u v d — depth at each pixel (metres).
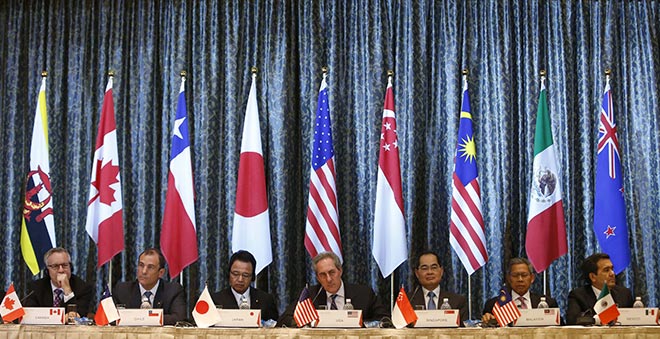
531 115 8.59
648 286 8.45
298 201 8.66
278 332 6.02
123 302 7.57
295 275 8.59
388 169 8.09
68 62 8.90
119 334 6.09
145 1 8.94
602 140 8.19
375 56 8.70
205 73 8.77
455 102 8.62
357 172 8.66
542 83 8.26
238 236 8.20
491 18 8.75
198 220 8.62
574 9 8.81
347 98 8.77
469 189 8.02
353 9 8.87
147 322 6.31
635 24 8.80
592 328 6.00
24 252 8.27
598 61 8.70
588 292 7.66
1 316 6.46
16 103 8.87
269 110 8.73
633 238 8.49
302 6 8.86
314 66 8.72
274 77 8.73
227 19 8.85
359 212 8.61
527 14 8.76
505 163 8.48
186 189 8.22
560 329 5.98
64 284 7.70
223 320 6.30
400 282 8.49
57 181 8.77
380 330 5.98
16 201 8.77
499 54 8.65
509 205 8.46
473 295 8.49
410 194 8.52
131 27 8.91
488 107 8.65
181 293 7.54
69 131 8.84
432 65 8.77
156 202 8.70
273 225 8.53
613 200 8.09
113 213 8.12
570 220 8.48
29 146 8.85
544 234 8.00
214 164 8.66
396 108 8.68
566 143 8.55
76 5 8.95
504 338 5.96
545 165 8.09
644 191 8.57
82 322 6.70
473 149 8.09
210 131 8.68
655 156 8.58
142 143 8.70
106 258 8.04
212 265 8.57
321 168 8.18
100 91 8.87
